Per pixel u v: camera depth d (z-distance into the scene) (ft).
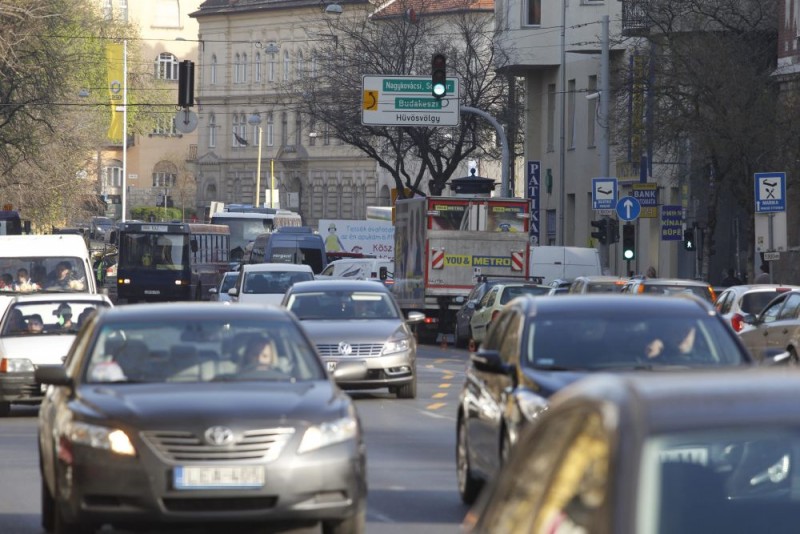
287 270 345.72
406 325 219.82
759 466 41.75
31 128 496.23
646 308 110.73
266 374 104.32
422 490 126.00
